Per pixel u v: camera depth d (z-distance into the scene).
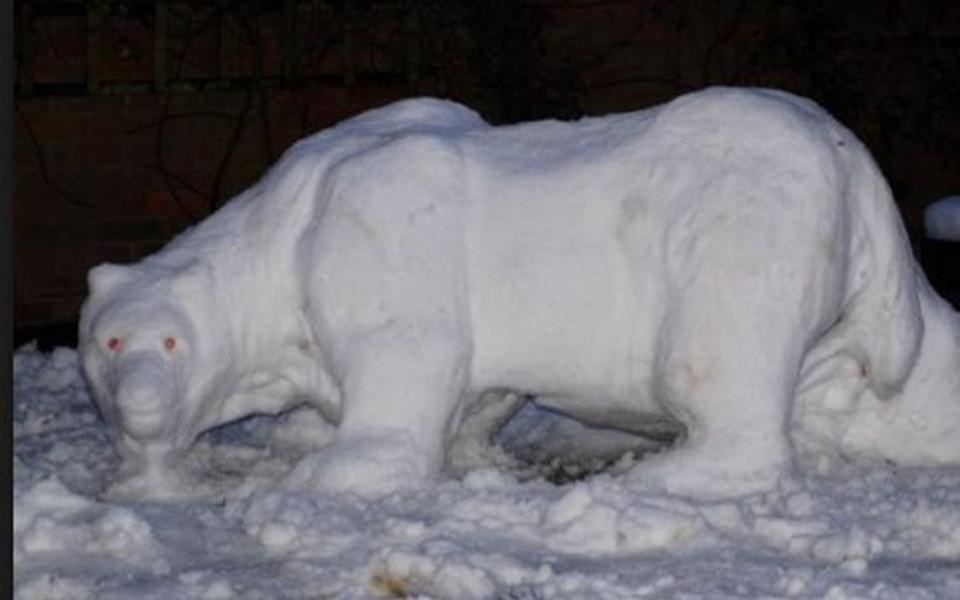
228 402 10.63
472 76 18.50
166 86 17.97
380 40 18.34
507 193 10.43
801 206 10.09
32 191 17.78
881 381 10.57
